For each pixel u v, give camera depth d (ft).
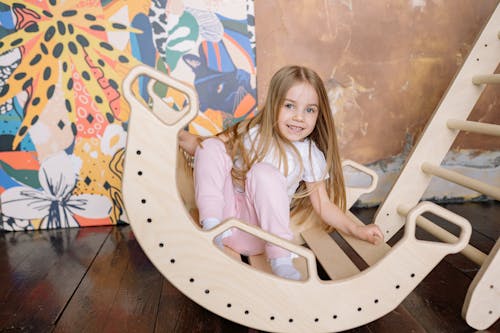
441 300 3.66
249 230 2.98
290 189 4.17
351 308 3.12
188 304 3.55
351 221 4.05
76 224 5.48
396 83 5.95
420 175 4.81
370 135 6.02
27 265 4.30
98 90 5.28
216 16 5.34
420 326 3.27
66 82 5.23
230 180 4.06
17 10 5.05
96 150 5.39
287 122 3.93
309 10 5.60
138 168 2.89
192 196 4.50
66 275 4.07
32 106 5.21
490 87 6.20
